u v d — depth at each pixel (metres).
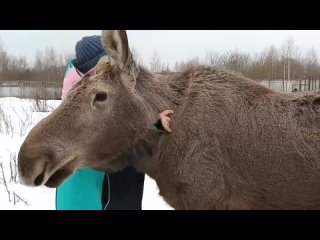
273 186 1.10
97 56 1.42
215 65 1.27
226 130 1.13
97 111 1.14
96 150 1.16
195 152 1.14
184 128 1.16
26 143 1.10
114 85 1.15
